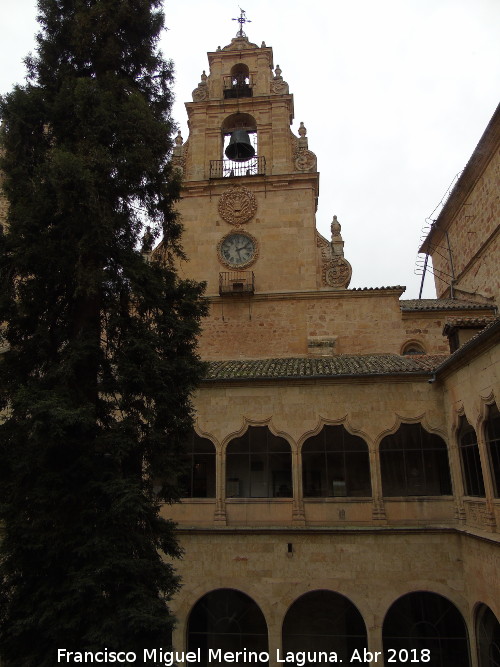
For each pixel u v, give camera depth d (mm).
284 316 26172
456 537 17781
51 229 12195
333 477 21969
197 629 19906
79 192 11805
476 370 16141
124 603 10445
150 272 12977
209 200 28016
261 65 30281
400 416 19203
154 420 11898
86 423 10859
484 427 15812
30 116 13055
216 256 27203
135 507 10727
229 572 17984
